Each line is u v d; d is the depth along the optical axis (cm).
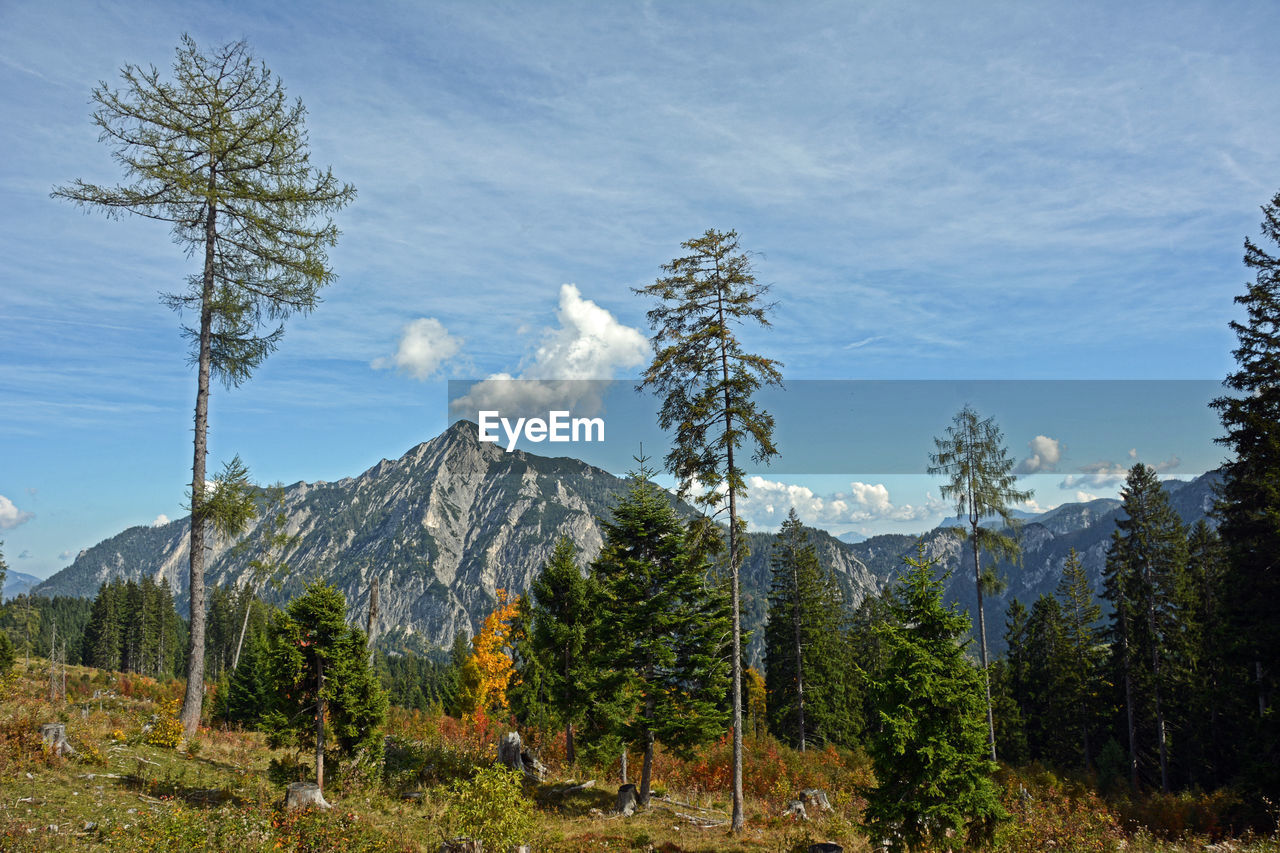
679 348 2123
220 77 2080
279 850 1352
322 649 1861
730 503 2145
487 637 4059
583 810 2320
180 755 1955
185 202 2120
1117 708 4709
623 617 2475
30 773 1483
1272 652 2234
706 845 1894
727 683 2411
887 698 1527
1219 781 3784
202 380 2164
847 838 1842
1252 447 2347
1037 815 2142
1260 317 2373
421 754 2489
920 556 1602
